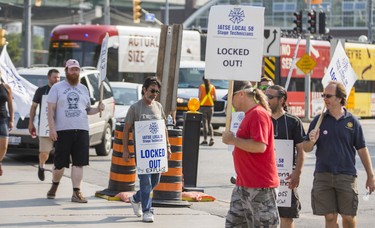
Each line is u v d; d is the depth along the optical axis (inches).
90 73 1393.9
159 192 916.6
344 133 655.1
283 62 2733.8
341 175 655.1
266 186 584.4
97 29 2337.6
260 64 721.0
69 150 910.4
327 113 663.1
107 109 1456.7
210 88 1743.4
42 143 1055.6
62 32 2364.7
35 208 868.0
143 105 820.0
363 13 6417.3
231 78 722.2
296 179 663.1
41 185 1045.2
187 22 5629.9
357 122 660.1
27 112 1120.2
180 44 1005.2
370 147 1846.7
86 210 866.8
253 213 587.5
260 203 585.9
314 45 2915.8
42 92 1048.2
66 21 6643.7
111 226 783.1
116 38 2330.2
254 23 720.3
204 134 1756.9
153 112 819.4
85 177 1170.6
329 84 660.1
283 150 663.8
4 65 1099.9
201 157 1515.7
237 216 595.5
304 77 2849.4
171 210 895.7
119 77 2326.5
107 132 1467.8
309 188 1137.4
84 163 912.3
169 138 912.3
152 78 824.3
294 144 667.4
